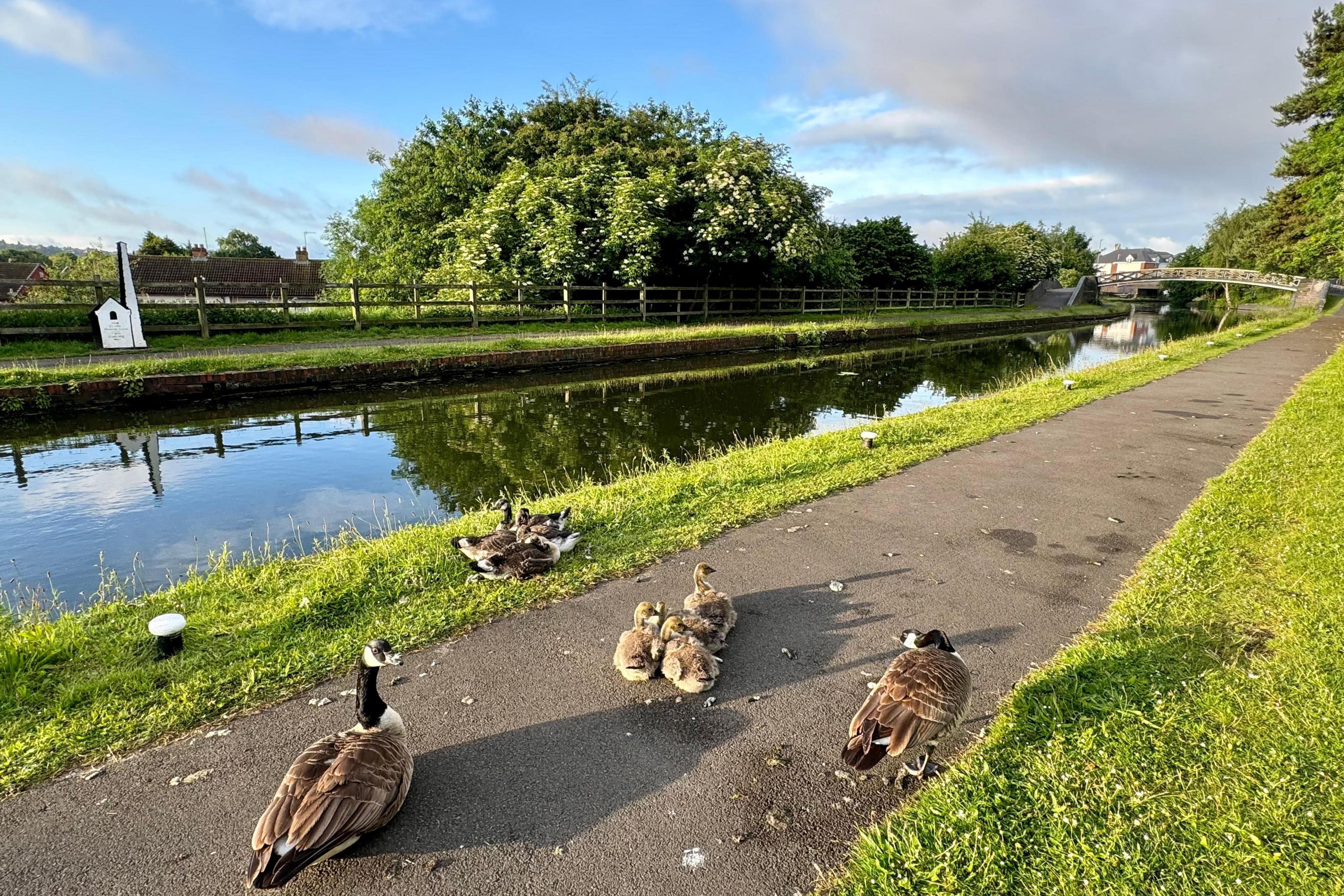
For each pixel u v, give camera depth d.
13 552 7.47
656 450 11.94
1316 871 2.73
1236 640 4.36
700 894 2.79
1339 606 4.68
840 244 42.47
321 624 4.83
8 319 16.64
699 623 4.45
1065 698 3.86
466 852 3.00
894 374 22.12
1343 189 22.52
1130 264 142.25
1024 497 7.55
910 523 6.82
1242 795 3.10
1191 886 2.69
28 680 4.05
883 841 2.97
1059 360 26.69
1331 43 32.00
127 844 3.02
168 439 12.59
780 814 3.19
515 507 7.64
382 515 8.70
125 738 3.66
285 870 2.62
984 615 4.98
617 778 3.43
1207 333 37.91
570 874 2.89
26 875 2.86
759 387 19.11
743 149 32.09
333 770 2.92
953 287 56.34
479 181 29.81
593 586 5.51
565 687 4.18
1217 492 7.30
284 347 18.59
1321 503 6.66
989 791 3.20
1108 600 5.20
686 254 30.20
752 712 3.93
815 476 8.27
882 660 4.43
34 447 11.98
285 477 10.31
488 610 5.05
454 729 3.80
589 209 28.56
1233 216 74.94
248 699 4.01
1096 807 3.08
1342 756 3.31
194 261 48.47
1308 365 18.30
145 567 7.09
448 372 18.33
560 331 24.77
